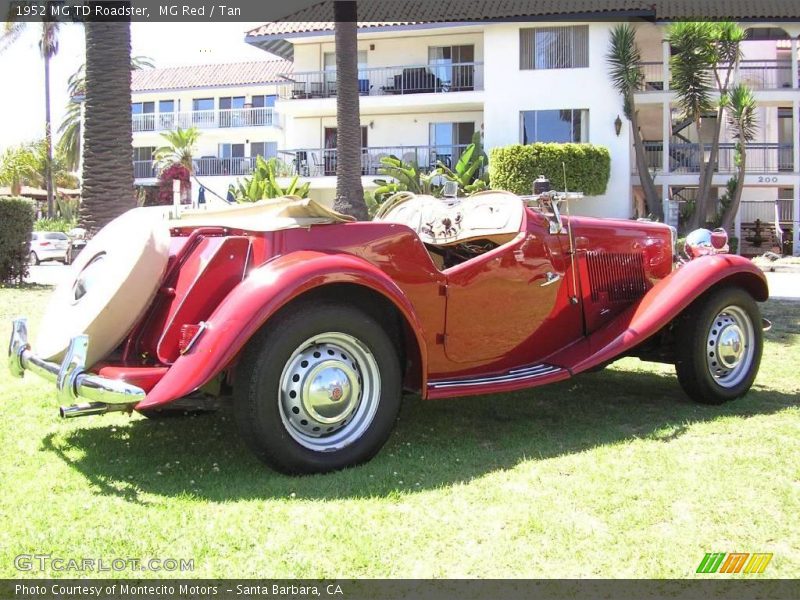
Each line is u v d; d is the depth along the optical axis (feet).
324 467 10.65
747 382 15.26
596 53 76.02
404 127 86.33
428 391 12.07
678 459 11.20
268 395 10.16
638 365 19.83
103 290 10.78
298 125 90.22
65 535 8.55
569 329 14.74
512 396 16.19
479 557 8.04
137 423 13.85
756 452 11.48
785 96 77.30
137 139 120.37
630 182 77.20
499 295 13.41
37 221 113.91
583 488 10.00
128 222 11.77
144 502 9.63
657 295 14.58
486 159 77.66
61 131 147.84
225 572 7.71
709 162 71.61
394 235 12.07
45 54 122.62
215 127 115.75
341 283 10.73
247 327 9.84
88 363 10.78
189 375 9.73
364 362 11.08
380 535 8.56
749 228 85.61
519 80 77.77
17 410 14.48
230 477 10.72
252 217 11.95
